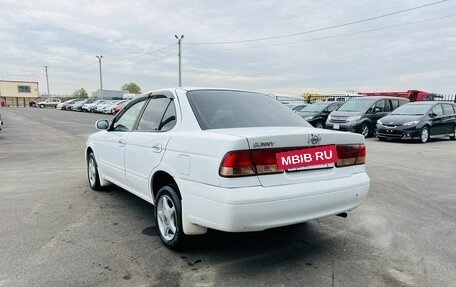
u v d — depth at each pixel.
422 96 27.64
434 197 5.81
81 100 51.69
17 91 94.38
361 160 3.72
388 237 4.09
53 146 12.28
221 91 4.24
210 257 3.52
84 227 4.31
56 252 3.60
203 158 3.13
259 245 3.83
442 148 12.48
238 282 3.05
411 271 3.28
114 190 6.07
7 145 12.48
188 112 3.68
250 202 2.92
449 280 3.12
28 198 5.55
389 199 5.68
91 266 3.30
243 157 2.95
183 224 3.39
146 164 4.03
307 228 4.36
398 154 10.80
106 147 5.29
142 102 4.66
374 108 16.19
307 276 3.17
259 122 3.83
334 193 3.38
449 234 4.19
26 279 3.05
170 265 3.34
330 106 18.00
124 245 3.79
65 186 6.36
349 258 3.54
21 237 3.97
